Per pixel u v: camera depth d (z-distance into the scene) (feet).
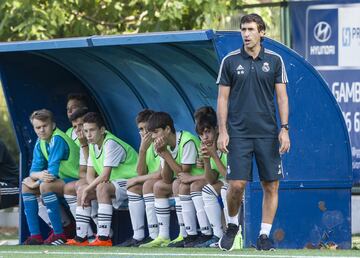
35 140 136.77
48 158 131.44
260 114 105.19
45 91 138.10
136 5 172.04
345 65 156.04
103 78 137.08
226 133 105.19
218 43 113.19
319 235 118.83
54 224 130.93
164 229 124.36
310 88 118.21
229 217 108.27
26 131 136.36
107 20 172.76
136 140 139.03
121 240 135.95
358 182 156.87
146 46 125.18
